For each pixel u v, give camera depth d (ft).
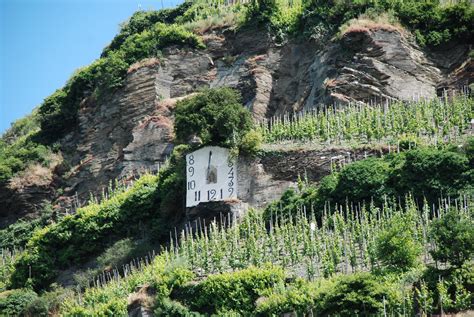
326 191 287.48
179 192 320.70
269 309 244.42
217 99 322.75
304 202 289.94
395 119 316.40
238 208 304.09
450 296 224.33
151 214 332.60
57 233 341.62
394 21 364.38
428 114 313.53
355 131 317.42
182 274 269.64
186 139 327.06
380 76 346.95
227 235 286.66
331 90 348.18
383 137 312.50
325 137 318.04
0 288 339.98
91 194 372.99
